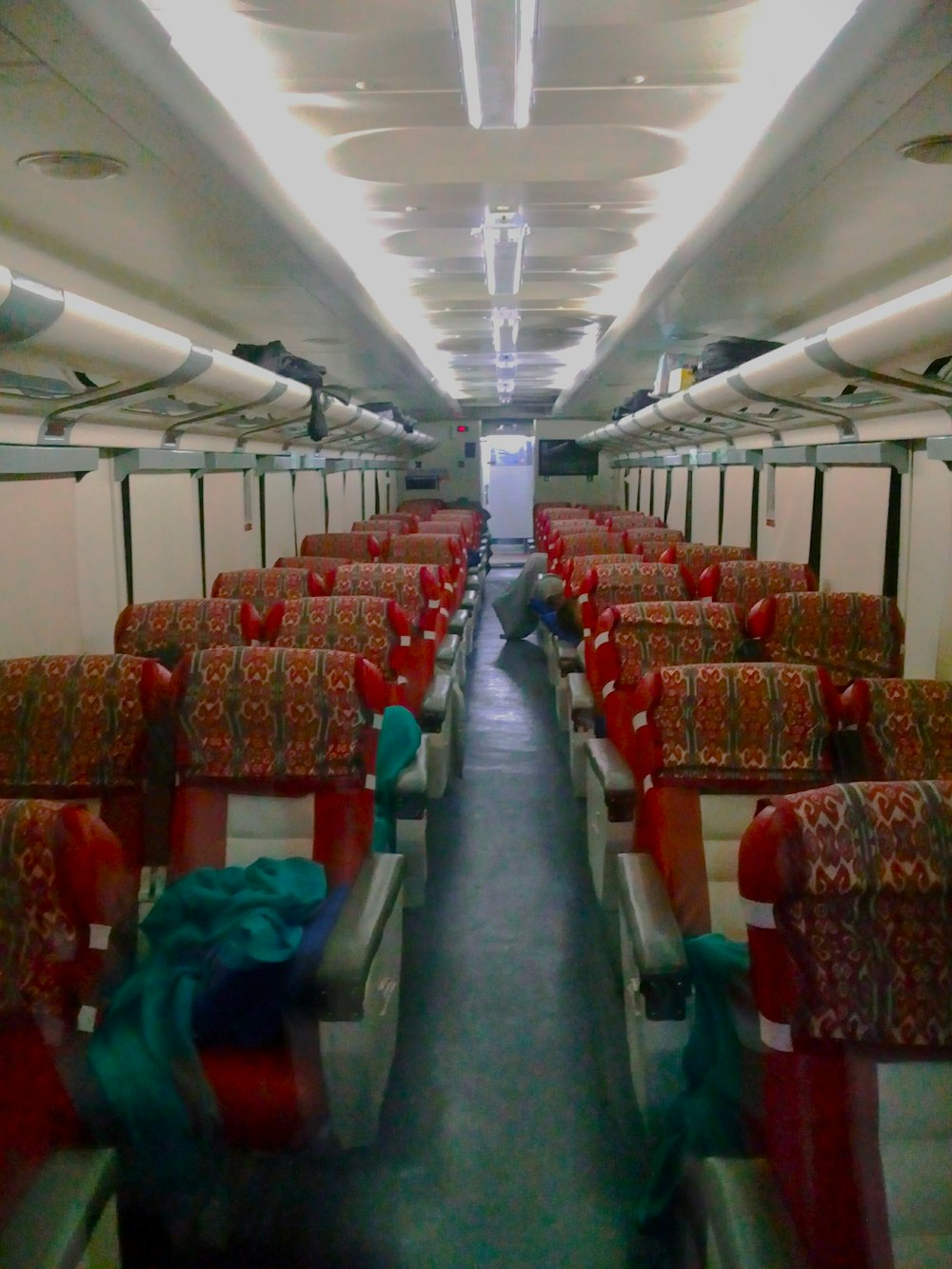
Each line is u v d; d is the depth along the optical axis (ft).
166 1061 6.50
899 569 15.16
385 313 20.57
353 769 8.70
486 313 25.26
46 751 8.60
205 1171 6.73
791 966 5.12
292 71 9.43
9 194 9.75
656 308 17.78
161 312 16.30
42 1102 5.47
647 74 9.59
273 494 25.43
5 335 8.21
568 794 18.78
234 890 7.89
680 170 12.76
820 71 7.66
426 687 16.19
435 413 55.21
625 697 12.29
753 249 12.83
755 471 23.81
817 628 13.19
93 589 14.20
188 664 8.79
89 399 11.84
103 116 7.76
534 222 15.49
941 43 6.68
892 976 5.08
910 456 14.78
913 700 8.86
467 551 35.27
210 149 8.91
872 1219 4.93
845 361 11.30
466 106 9.88
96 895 5.73
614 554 22.74
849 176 9.62
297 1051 6.98
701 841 8.79
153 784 8.63
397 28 8.44
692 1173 6.41
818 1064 5.10
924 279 13.43
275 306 16.61
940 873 5.01
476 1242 7.53
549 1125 8.94
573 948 12.49
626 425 29.99
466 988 11.49
